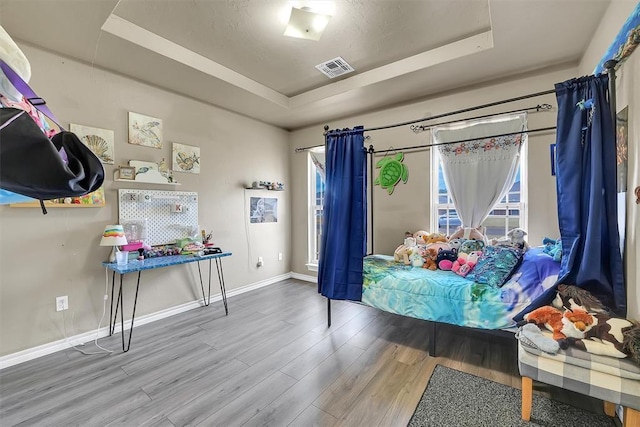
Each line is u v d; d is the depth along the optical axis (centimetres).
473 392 181
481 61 256
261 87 338
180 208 321
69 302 248
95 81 262
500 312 196
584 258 165
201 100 348
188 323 296
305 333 271
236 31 235
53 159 87
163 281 314
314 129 449
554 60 254
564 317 152
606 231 164
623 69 159
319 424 156
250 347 244
